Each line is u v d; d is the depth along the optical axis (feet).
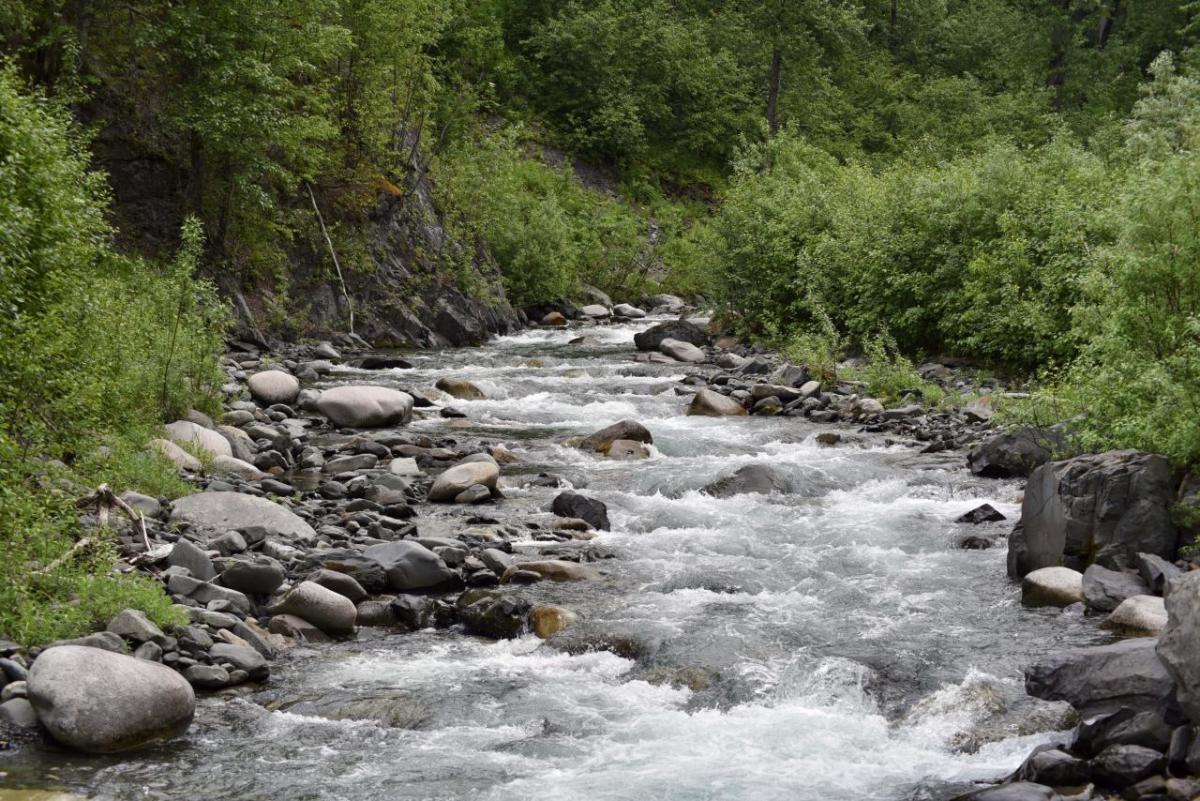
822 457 50.39
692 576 33.99
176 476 39.32
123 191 77.36
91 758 22.12
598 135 156.04
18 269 33.22
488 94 148.97
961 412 58.39
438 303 95.71
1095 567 31.78
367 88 95.71
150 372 45.91
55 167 36.91
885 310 77.87
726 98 176.55
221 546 33.32
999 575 34.65
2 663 23.73
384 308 91.71
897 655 27.84
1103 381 37.58
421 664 28.19
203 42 73.05
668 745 23.52
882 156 169.68
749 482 44.60
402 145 101.91
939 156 98.22
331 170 92.32
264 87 76.64
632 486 45.50
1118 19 195.93
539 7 166.61
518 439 54.60
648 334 89.97
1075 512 33.22
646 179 158.30
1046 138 172.14
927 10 216.54
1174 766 20.18
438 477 44.04
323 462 48.01
